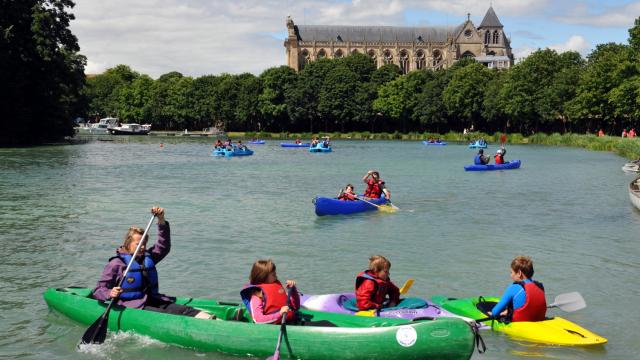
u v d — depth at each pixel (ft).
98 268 43.01
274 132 410.11
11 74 187.83
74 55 245.45
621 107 235.20
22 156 157.38
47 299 32.19
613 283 40.40
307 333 25.75
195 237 54.34
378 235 56.18
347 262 45.42
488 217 67.41
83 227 58.59
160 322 27.96
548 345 28.27
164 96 432.66
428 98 358.02
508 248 50.78
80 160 149.89
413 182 107.65
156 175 115.96
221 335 26.78
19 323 31.48
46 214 66.23
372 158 178.19
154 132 410.72
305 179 110.73
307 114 388.16
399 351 24.90
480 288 38.81
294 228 59.41
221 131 406.21
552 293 38.06
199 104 411.34
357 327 26.55
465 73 349.20
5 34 182.80
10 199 78.07
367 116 383.45
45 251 48.03
